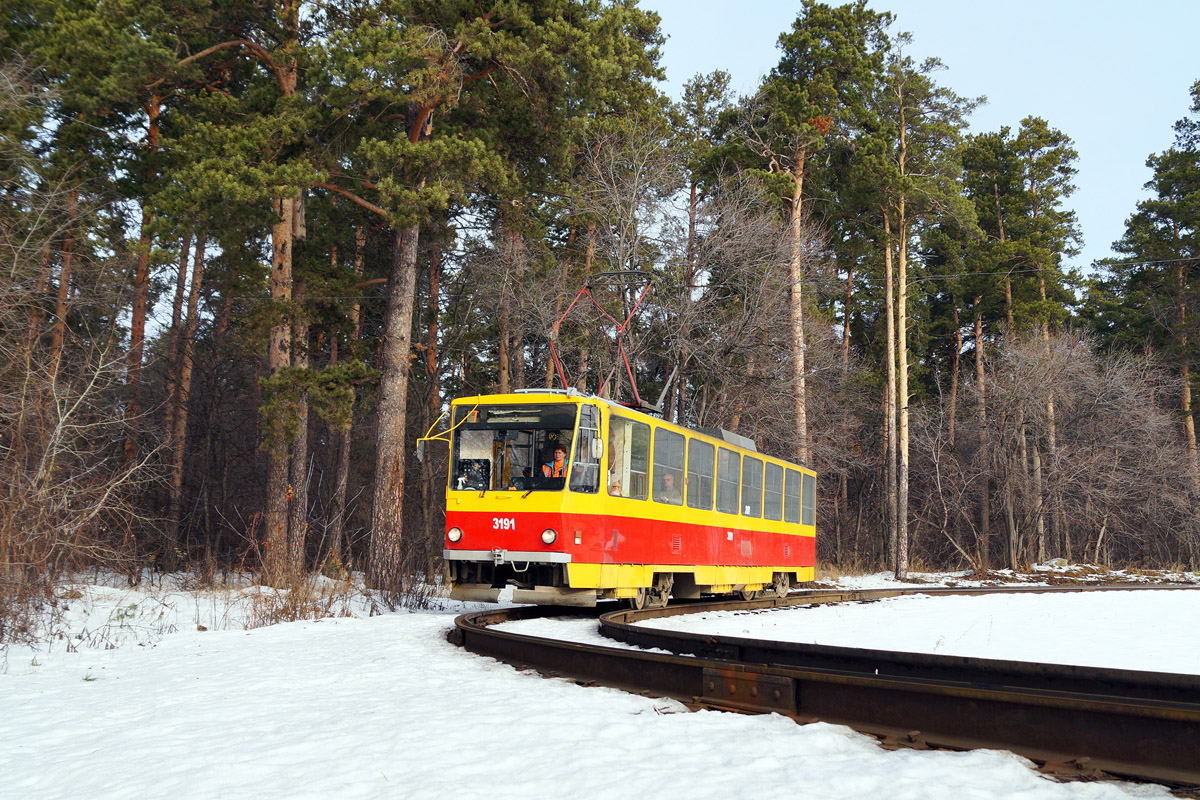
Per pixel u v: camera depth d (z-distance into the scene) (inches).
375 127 907.4
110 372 745.0
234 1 912.9
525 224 1034.7
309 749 215.5
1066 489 1787.6
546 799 171.3
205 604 688.4
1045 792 168.6
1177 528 1904.5
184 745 225.5
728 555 788.0
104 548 663.1
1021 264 2049.7
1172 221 2228.1
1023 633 542.0
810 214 1679.4
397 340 877.8
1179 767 180.4
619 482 612.1
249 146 796.0
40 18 968.9
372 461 1563.7
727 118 1594.5
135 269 1045.8
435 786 179.6
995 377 1843.0
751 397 1349.7
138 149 1013.2
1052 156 2154.3
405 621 555.2
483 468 590.9
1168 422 1892.2
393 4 865.5
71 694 315.6
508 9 873.5
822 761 193.3
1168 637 521.7
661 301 1309.1
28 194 786.2
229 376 1569.9
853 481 2183.8
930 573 1621.6
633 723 236.2
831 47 1641.2
